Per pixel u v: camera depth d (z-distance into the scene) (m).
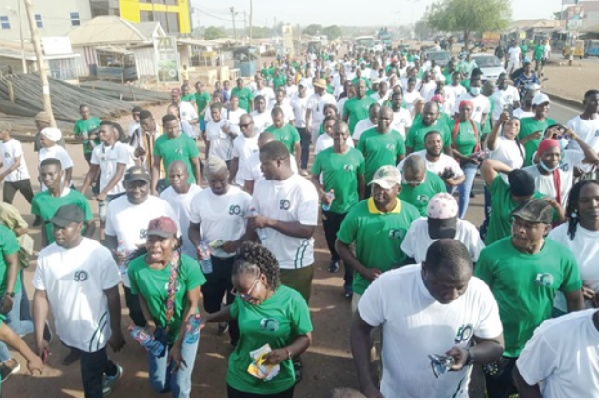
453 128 7.85
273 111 8.55
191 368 4.15
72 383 5.01
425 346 2.94
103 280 4.12
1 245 4.60
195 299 4.17
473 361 2.89
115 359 5.31
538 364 2.70
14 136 17.92
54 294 4.07
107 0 53.47
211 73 38.66
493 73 22.66
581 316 2.57
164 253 3.93
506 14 56.72
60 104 20.91
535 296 3.54
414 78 13.29
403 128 9.42
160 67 37.22
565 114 19.53
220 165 4.95
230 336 5.45
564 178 5.32
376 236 4.42
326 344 5.50
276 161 4.71
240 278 3.43
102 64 37.91
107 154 7.40
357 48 56.38
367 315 3.09
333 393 2.28
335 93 18.05
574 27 50.06
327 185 6.41
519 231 3.46
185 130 10.35
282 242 4.89
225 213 5.07
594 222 3.85
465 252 2.71
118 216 5.01
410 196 5.22
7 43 33.72
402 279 2.95
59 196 5.61
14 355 5.53
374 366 4.50
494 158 6.76
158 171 7.33
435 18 58.94
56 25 49.22
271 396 3.72
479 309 2.91
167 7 62.81
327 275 7.08
